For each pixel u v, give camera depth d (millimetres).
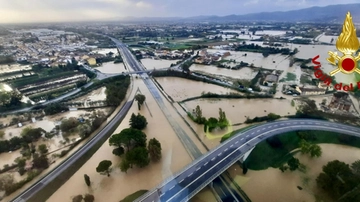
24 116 101375
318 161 61844
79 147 78938
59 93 131375
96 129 90688
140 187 58469
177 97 124250
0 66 173375
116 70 185625
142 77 165250
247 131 74812
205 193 54344
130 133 72875
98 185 60406
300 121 80125
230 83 142625
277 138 69688
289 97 115438
